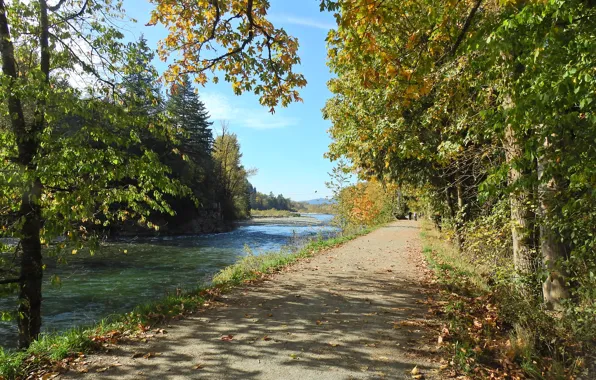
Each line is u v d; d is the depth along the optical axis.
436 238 18.86
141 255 24.75
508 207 9.03
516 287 7.35
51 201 7.63
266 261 12.98
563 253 6.54
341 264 12.56
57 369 4.46
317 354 4.89
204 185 53.81
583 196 4.34
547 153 3.85
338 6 5.97
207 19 8.99
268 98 10.00
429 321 6.23
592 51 3.30
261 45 9.43
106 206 8.48
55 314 11.22
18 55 8.26
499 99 6.05
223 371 4.39
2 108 7.46
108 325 6.12
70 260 21.42
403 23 7.16
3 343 9.06
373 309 7.05
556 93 3.34
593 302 5.45
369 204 33.22
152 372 4.37
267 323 6.22
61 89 8.09
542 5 3.59
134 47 8.62
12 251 7.78
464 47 4.80
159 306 6.99
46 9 8.06
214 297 7.91
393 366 4.51
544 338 5.28
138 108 9.15
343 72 11.50
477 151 9.52
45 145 7.18
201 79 9.91
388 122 9.87
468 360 4.57
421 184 17.17
